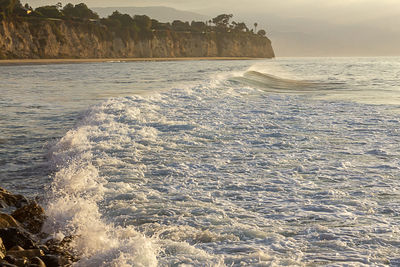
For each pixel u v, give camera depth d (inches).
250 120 674.2
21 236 248.5
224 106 838.5
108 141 526.3
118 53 7066.9
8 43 5290.4
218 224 274.1
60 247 245.0
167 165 424.5
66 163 438.0
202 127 615.2
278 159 441.1
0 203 316.5
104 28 6939.0
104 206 311.1
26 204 325.7
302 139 534.6
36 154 490.6
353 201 312.3
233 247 239.3
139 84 1590.8
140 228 269.9
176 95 991.6
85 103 973.2
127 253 226.1
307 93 1165.7
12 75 2437.3
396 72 2549.2
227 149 488.7
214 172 398.6
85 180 374.0
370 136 546.0
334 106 838.5
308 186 351.3
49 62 5196.9
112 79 1966.0
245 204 311.6
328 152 466.9
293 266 214.1
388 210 293.0
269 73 2303.2
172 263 219.0
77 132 574.2
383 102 901.2
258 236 253.3
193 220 281.3
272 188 347.9
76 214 291.7
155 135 565.3
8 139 569.9
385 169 397.1
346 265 214.5
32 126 668.1
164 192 342.6
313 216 284.0
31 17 6058.1
